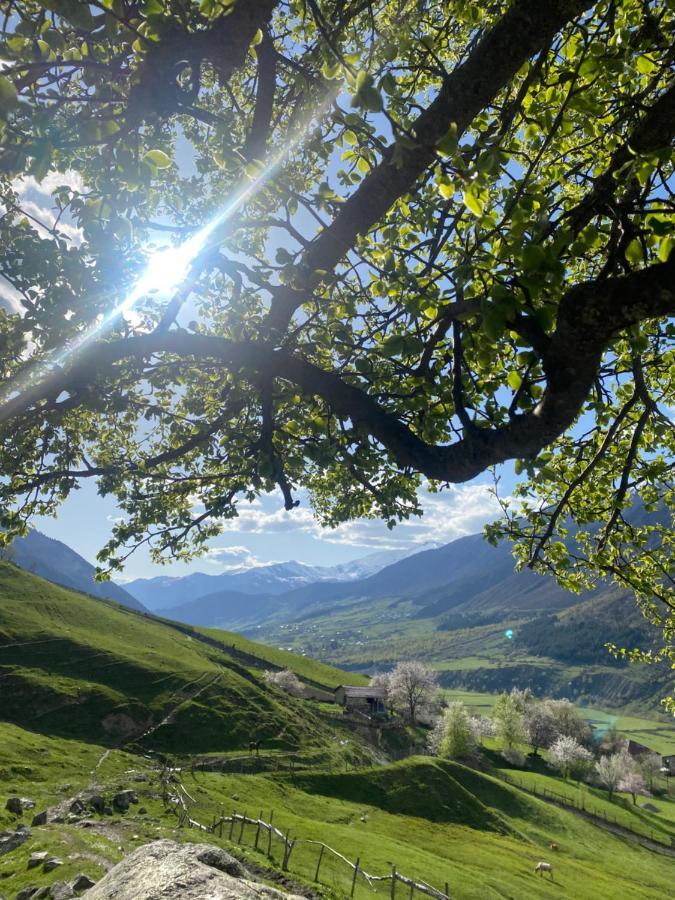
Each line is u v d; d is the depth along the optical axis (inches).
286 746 4431.6
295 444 328.5
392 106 242.7
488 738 7209.6
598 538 439.5
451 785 3735.2
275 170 219.9
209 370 381.1
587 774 6146.7
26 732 3491.6
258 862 1504.7
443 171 168.4
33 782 2352.4
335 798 3346.5
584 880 2854.3
